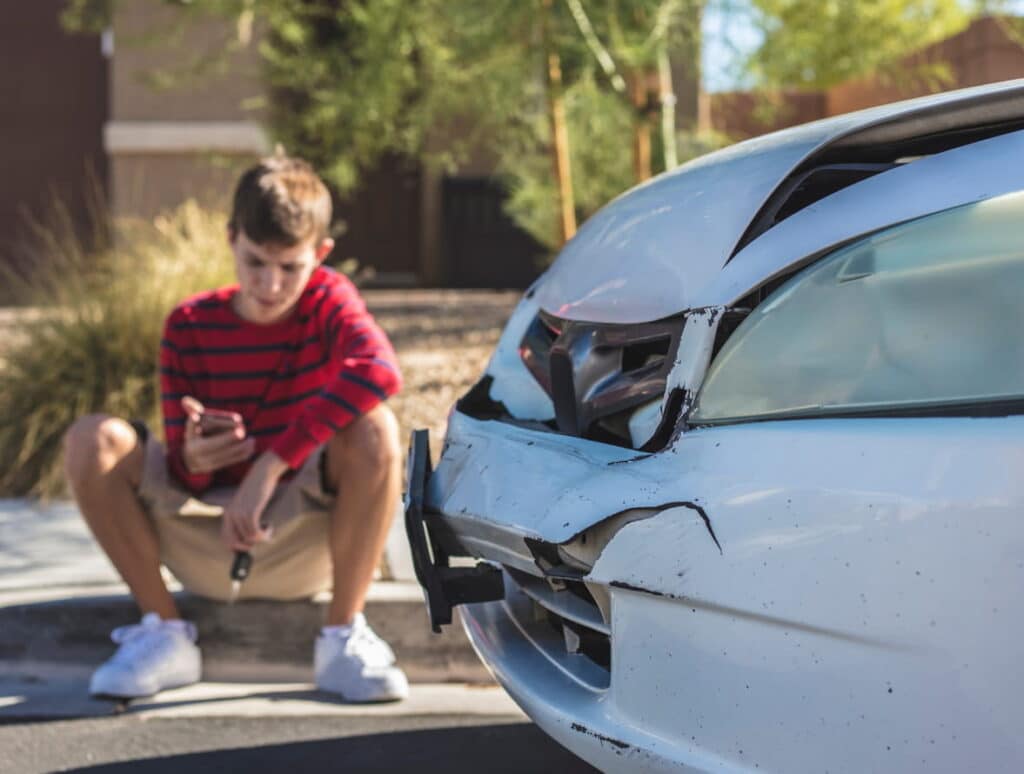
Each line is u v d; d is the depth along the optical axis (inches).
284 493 116.3
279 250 110.5
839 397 62.4
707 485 63.9
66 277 243.3
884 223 66.2
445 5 276.1
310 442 110.3
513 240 494.6
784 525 59.3
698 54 262.4
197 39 408.2
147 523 116.5
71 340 215.5
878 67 314.3
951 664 53.6
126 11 406.3
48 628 126.2
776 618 58.9
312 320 117.9
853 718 56.2
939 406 58.6
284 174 112.2
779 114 406.3
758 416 65.1
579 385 81.2
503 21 250.5
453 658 124.2
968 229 62.9
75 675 124.6
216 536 116.7
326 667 117.0
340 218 495.5
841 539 57.2
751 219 71.9
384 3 292.7
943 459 55.7
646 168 284.7
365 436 113.6
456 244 494.0
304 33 323.9
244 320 117.9
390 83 303.3
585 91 265.1
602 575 67.6
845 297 65.4
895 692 55.0
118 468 114.2
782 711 58.7
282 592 121.6
